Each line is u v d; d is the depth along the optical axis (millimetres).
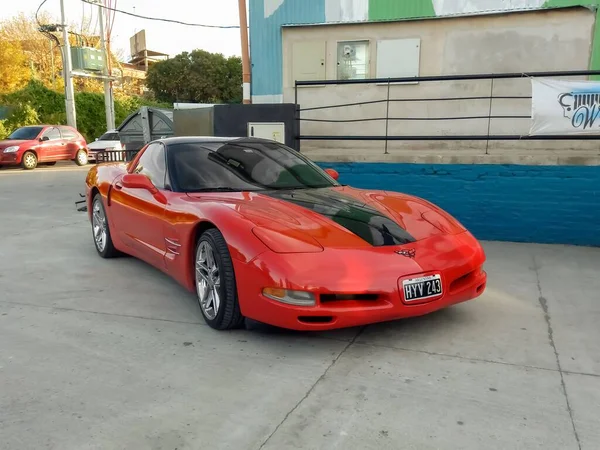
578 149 8016
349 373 2871
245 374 2861
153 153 4707
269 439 2264
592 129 5676
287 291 2988
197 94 40031
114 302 4074
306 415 2449
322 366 2959
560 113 5742
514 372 2885
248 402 2566
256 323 3326
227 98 40500
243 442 2242
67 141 18984
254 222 3285
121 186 4855
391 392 2662
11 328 3535
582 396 2629
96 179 5465
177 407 2520
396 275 3086
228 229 3273
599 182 5770
